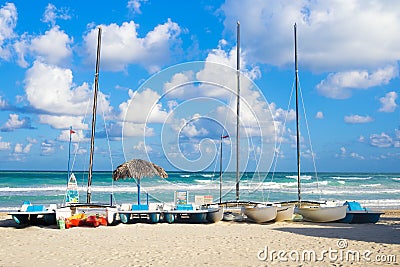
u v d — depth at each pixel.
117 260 9.46
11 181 51.41
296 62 22.86
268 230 15.16
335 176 82.94
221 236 13.48
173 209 17.44
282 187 47.56
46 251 10.56
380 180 65.06
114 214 16.78
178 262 9.27
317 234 13.96
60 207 16.59
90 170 19.22
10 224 16.83
